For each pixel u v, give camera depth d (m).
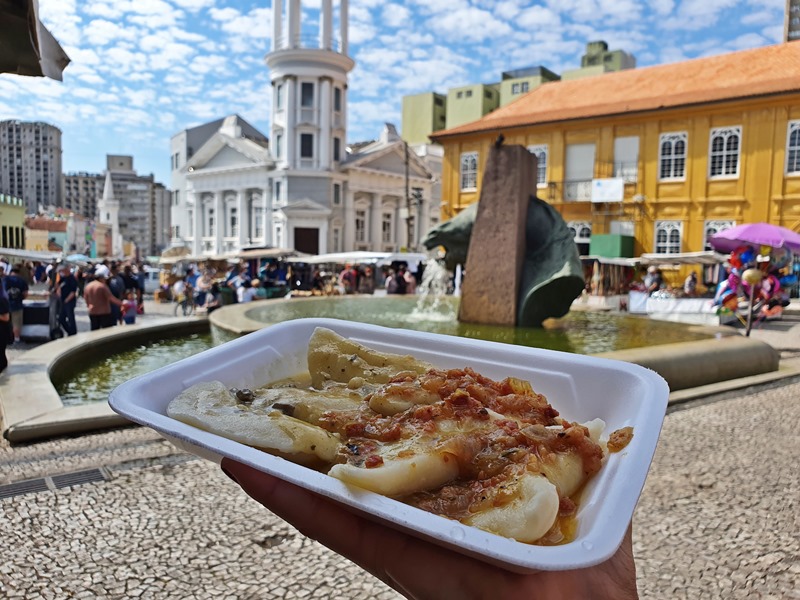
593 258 26.45
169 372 1.63
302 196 47.03
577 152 33.06
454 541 0.88
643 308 21.17
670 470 4.73
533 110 35.66
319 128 46.94
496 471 1.22
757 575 3.21
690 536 3.64
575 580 1.14
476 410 1.42
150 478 4.30
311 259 34.31
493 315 9.04
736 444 5.38
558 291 8.59
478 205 9.18
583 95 35.16
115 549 3.31
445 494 1.17
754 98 27.66
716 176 29.42
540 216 9.18
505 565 0.89
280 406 1.54
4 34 3.64
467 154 36.50
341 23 47.44
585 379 1.58
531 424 1.37
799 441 5.48
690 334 8.62
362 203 50.44
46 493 4.01
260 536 3.49
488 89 64.06
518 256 8.95
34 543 3.35
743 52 32.34
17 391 5.95
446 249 10.38
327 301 12.41
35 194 96.75
